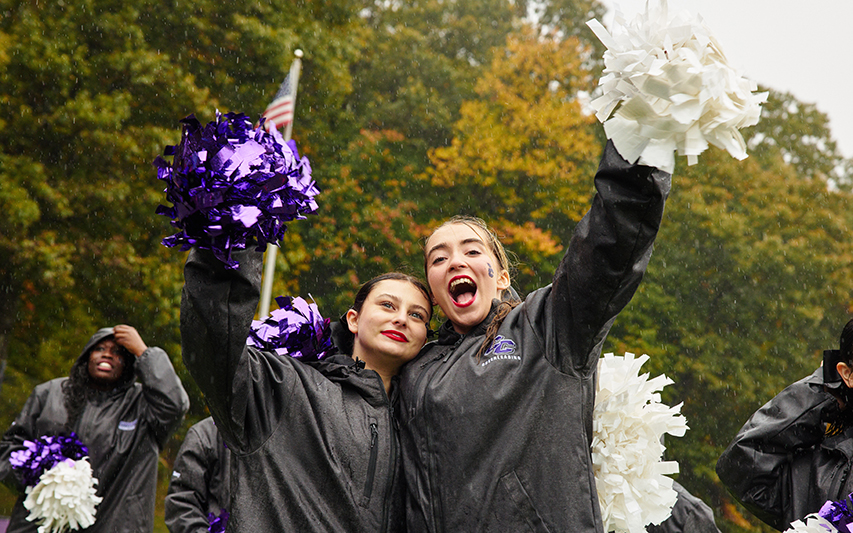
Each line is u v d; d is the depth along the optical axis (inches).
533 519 102.0
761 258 799.7
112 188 558.6
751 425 148.9
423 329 125.3
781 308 793.6
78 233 571.8
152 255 588.4
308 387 112.3
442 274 124.6
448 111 873.5
